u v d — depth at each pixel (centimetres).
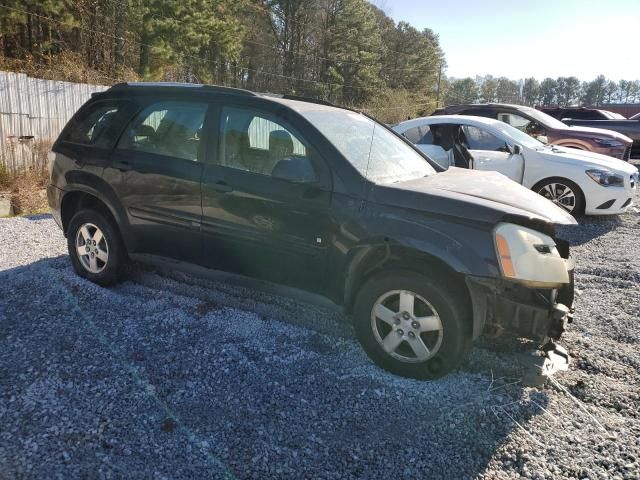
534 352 356
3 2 1906
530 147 855
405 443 288
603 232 783
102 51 2477
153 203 445
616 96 11438
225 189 406
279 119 398
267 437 289
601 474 266
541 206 357
